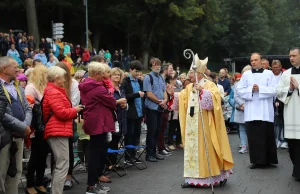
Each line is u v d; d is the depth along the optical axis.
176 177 7.57
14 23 40.16
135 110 8.46
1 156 5.29
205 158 6.75
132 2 39.84
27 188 6.34
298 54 7.25
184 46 47.50
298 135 7.16
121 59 31.11
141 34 41.53
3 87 5.10
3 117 4.95
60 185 5.79
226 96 13.19
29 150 7.61
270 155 8.44
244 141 10.09
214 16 44.22
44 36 40.81
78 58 25.34
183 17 39.97
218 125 6.82
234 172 7.98
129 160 8.55
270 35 49.31
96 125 6.13
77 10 40.44
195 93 6.87
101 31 44.66
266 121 8.26
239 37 48.78
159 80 8.92
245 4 48.03
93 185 6.26
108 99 6.17
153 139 8.95
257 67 8.44
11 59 5.45
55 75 5.85
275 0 58.03
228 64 24.34
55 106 5.69
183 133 6.95
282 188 6.78
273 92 8.23
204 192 6.54
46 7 40.06
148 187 6.86
